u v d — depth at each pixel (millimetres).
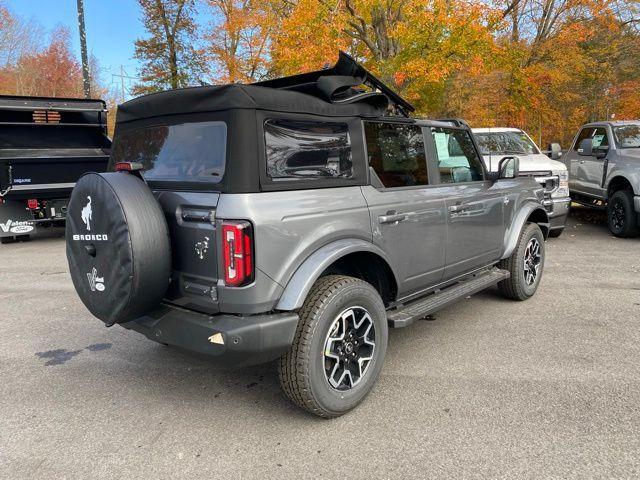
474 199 4605
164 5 21812
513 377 3742
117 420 3311
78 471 2775
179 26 22016
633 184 8711
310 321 3020
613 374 3742
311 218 3090
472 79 16281
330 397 3133
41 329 5094
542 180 8602
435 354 4211
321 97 3490
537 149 10031
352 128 3506
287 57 11805
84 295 3184
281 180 3012
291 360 3029
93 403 3547
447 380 3730
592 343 4352
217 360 2902
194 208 2986
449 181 4480
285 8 13336
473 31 11227
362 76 3678
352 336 3303
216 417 3330
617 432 2990
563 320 4957
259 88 2984
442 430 3070
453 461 2766
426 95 14406
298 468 2756
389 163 3828
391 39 12906
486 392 3525
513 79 15898
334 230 3209
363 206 3443
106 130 11641
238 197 2818
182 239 3066
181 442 3041
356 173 3502
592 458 2748
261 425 3217
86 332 4996
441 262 4242
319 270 3016
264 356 2885
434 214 4074
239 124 2855
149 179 3381
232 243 2781
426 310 3957
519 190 5426
